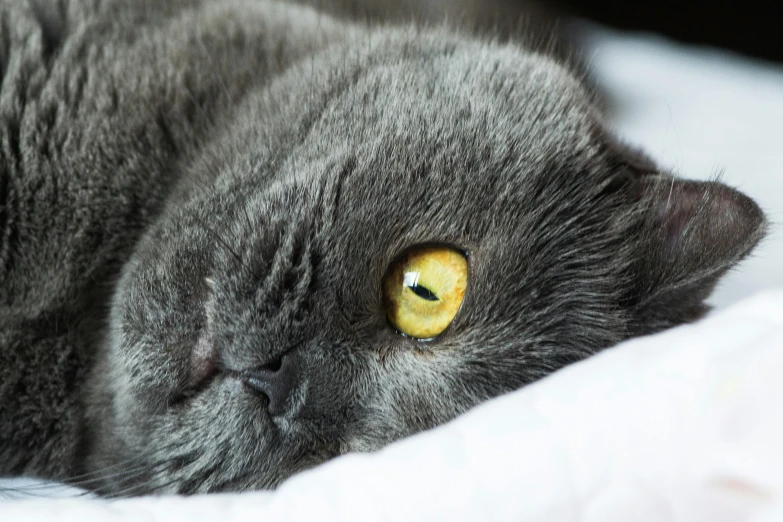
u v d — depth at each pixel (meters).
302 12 0.41
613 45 0.62
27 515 0.28
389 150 0.33
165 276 0.33
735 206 0.34
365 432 0.32
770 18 0.63
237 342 0.32
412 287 0.32
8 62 0.36
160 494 0.33
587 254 0.34
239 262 0.32
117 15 0.38
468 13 0.46
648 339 0.28
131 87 0.36
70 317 0.36
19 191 0.35
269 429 0.32
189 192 0.35
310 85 0.36
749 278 0.43
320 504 0.27
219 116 0.37
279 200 0.32
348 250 0.32
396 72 0.35
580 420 0.26
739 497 0.24
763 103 0.57
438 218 0.32
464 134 0.33
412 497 0.26
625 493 0.25
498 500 0.26
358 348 0.32
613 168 0.35
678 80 0.59
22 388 0.35
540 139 0.34
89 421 0.35
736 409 0.25
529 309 0.33
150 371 0.33
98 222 0.36
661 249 0.34
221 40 0.38
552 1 0.59
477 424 0.27
